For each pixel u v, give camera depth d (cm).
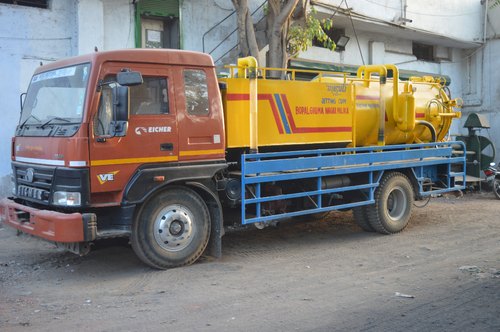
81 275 653
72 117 618
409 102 934
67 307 532
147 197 633
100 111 606
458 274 645
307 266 692
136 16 1187
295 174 762
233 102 723
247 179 710
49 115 663
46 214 602
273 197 743
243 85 729
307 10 1284
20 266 698
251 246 817
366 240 862
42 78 702
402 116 932
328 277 637
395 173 920
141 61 633
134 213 636
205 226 689
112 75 616
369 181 872
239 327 473
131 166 623
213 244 708
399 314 504
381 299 549
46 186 631
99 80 605
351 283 611
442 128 1061
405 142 1003
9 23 1055
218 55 1315
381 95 916
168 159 650
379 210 887
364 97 905
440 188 1026
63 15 1115
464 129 1980
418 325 475
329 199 857
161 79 649
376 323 480
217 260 719
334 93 841
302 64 1362
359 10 1499
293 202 809
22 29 1070
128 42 1182
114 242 688
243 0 1133
